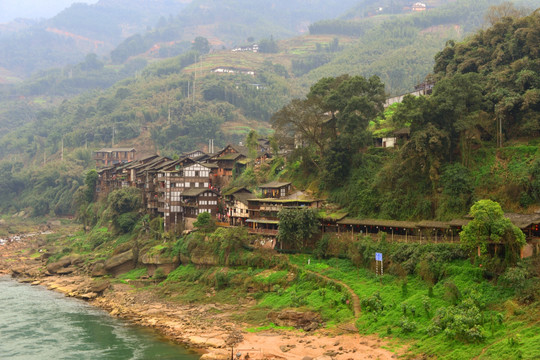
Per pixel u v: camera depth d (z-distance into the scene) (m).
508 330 54.69
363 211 91.56
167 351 68.12
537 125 83.56
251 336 69.81
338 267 83.62
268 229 97.12
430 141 81.38
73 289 106.69
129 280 107.81
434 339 58.00
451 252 70.81
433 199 83.31
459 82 86.38
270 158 135.38
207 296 90.38
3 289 111.00
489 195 78.50
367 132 98.19
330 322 69.94
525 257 64.31
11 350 69.94
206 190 114.69
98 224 155.00
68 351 69.19
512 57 94.38
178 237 112.62
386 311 67.00
